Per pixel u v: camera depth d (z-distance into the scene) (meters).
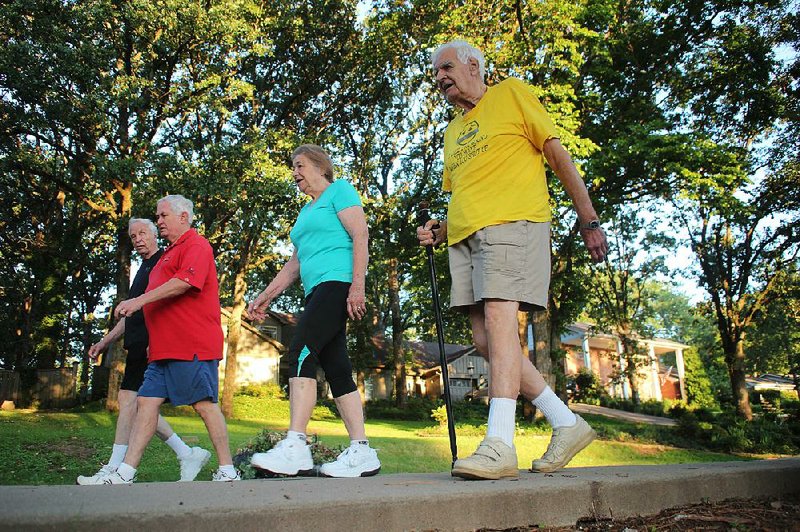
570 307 21.31
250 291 28.23
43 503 1.28
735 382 22.97
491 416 2.25
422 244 2.92
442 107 20.41
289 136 18.62
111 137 16.19
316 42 20.69
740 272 23.02
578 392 32.44
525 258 2.35
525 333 18.80
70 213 24.88
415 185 21.86
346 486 1.74
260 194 15.78
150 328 3.40
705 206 14.84
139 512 1.27
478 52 2.62
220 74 16.81
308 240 3.08
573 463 11.39
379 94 22.34
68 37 14.77
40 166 16.38
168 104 16.56
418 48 18.61
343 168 20.73
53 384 21.86
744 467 2.44
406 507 1.56
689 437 16.81
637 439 15.85
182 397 3.34
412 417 24.97
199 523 1.31
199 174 15.32
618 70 16.69
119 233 17.94
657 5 16.25
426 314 28.81
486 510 1.69
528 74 14.76
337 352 3.13
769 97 16.61
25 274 23.86
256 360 31.45
